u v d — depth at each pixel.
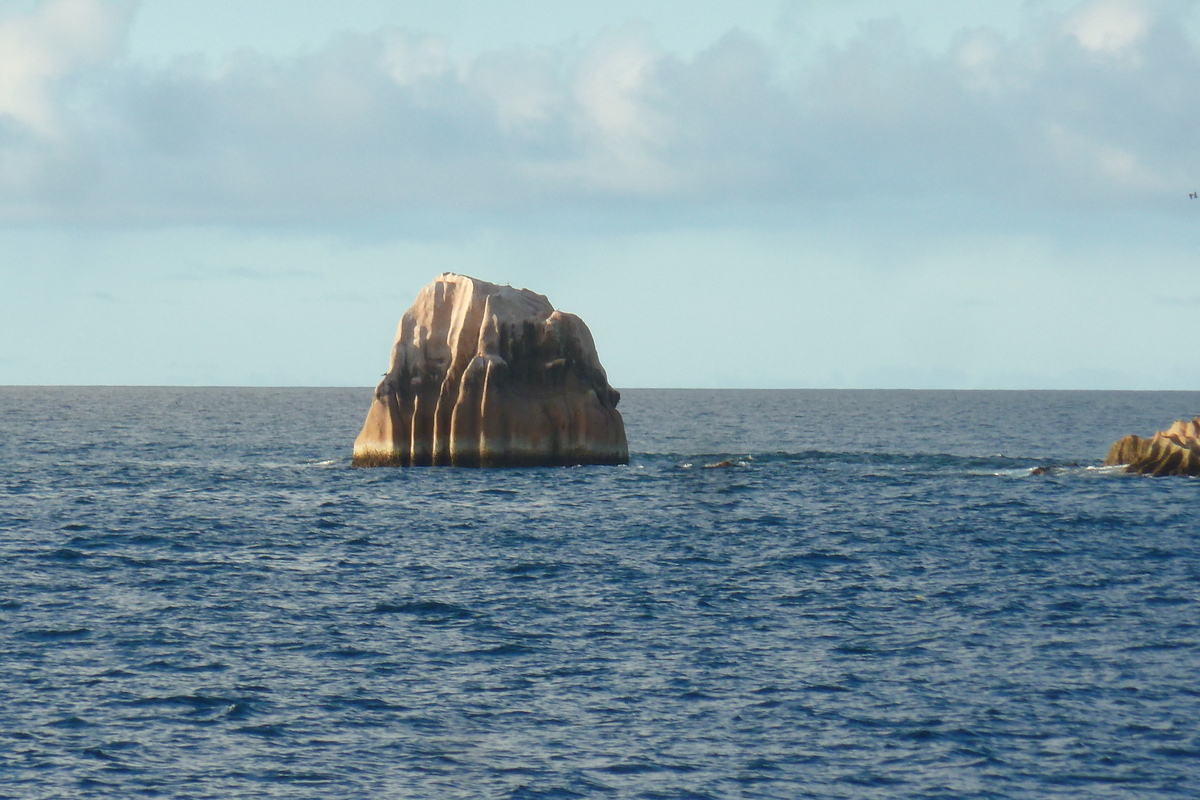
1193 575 135.25
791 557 146.62
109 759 78.81
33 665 97.25
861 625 112.69
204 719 86.06
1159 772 77.81
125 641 104.88
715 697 91.50
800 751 81.25
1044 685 94.25
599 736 83.75
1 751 79.44
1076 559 145.12
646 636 108.56
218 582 130.25
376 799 73.62
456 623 112.88
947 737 83.56
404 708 88.88
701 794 74.75
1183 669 98.31
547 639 107.31
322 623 112.44
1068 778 76.94
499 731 84.56
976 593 126.19
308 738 82.94
